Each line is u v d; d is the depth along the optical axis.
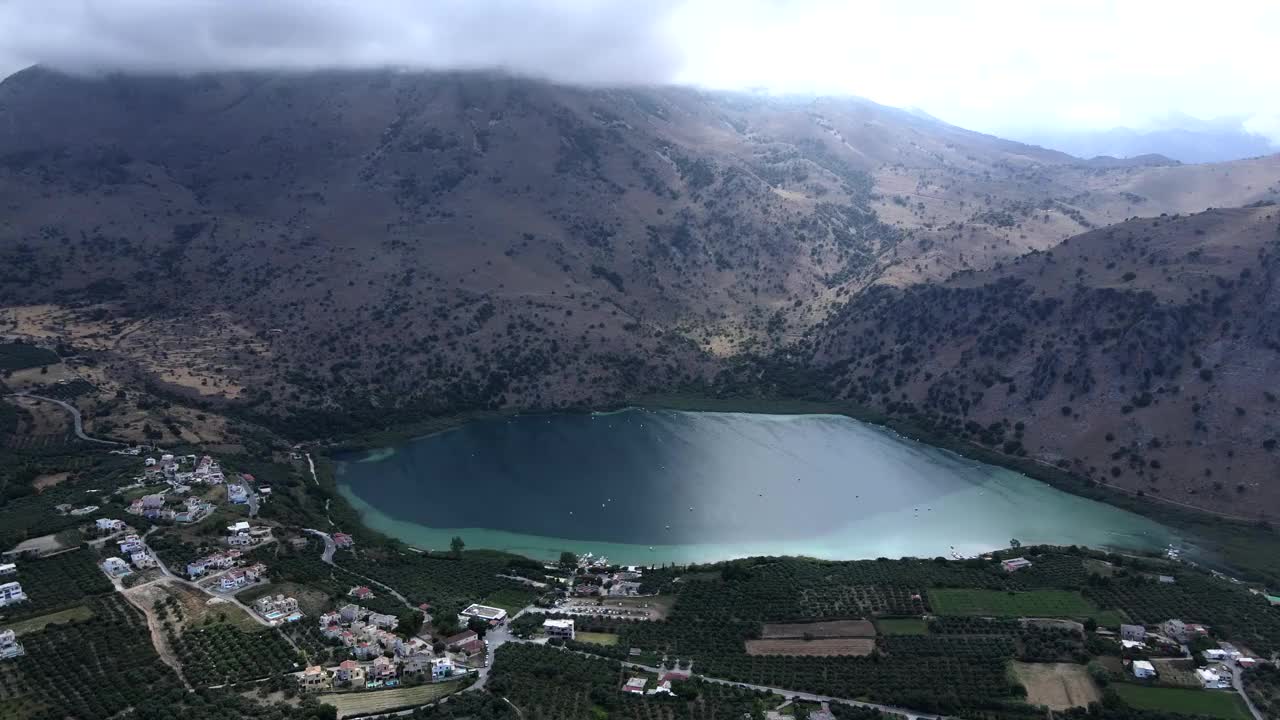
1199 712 159.62
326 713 150.00
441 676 167.88
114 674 161.88
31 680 159.00
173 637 176.00
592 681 167.25
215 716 148.75
